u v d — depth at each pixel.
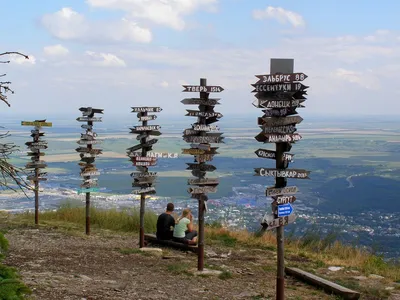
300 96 7.12
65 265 9.70
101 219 16.23
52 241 12.41
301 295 8.66
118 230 15.34
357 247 13.73
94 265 9.95
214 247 12.98
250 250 12.96
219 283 9.23
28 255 10.41
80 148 13.73
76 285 7.98
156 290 8.27
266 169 7.19
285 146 7.21
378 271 11.45
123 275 9.23
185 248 12.21
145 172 11.88
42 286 7.56
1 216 17.03
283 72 7.08
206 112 9.89
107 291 7.81
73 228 14.84
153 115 11.71
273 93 7.09
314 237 14.41
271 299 8.27
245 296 8.37
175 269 9.93
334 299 8.55
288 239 14.56
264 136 7.21
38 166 14.75
